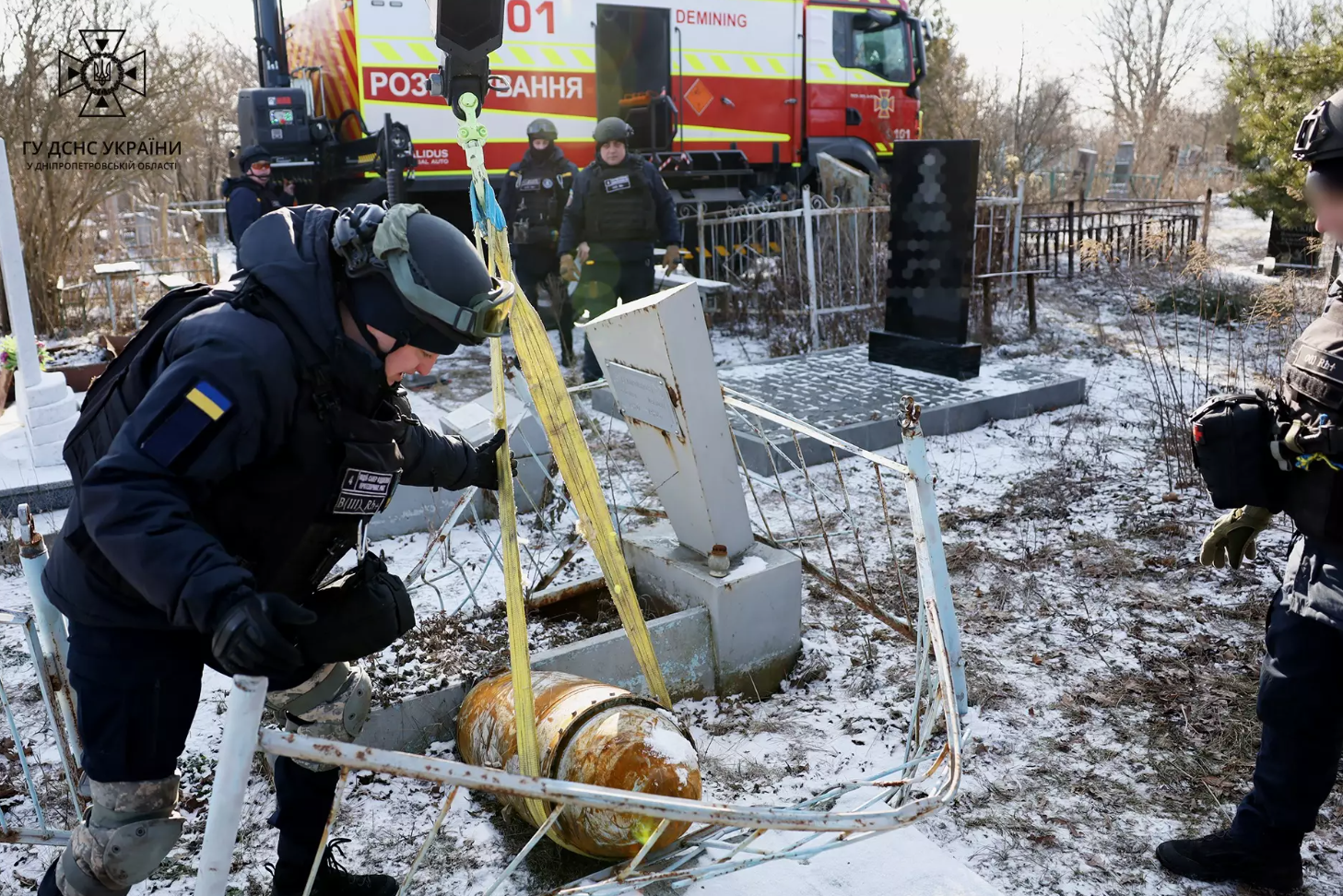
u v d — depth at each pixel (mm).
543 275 7531
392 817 2414
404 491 4352
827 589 3725
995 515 4512
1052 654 3252
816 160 11195
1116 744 2738
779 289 8984
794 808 2191
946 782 1722
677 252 6887
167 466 1312
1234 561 2232
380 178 8438
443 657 2959
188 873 2238
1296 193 9336
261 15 9039
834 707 2945
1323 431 1812
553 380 2232
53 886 1640
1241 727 2783
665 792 2020
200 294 1543
